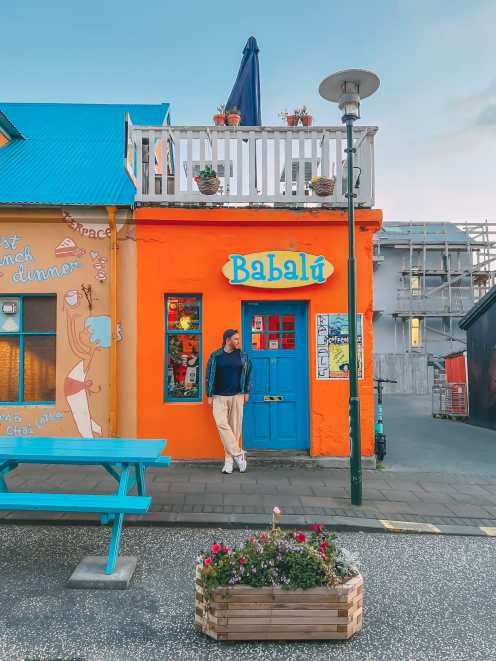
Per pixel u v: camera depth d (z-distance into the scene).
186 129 8.09
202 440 7.84
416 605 3.94
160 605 3.85
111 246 7.86
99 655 3.24
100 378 7.86
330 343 7.96
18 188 8.23
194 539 5.13
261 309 8.23
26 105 12.84
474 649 3.37
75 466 7.54
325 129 8.10
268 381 8.17
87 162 9.49
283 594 3.42
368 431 7.91
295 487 6.76
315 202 8.00
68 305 7.90
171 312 8.12
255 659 3.24
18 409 7.80
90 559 4.49
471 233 28.88
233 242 8.02
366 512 5.85
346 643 3.43
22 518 5.46
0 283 7.91
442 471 7.81
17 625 3.55
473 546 5.11
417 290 28.69
